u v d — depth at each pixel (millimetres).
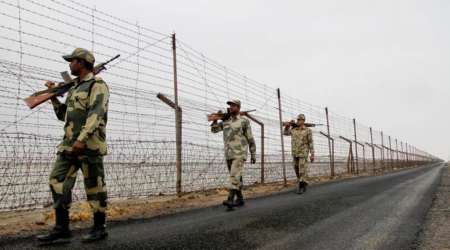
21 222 4102
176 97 6910
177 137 6898
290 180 12250
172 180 6848
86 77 3289
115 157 5898
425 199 6957
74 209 4914
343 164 18547
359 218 4695
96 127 3043
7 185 4402
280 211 5055
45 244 3037
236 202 5695
